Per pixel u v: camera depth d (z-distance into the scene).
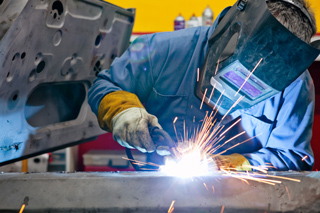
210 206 0.97
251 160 1.45
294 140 1.54
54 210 0.95
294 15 1.17
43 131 1.57
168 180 1.00
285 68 1.16
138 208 0.95
